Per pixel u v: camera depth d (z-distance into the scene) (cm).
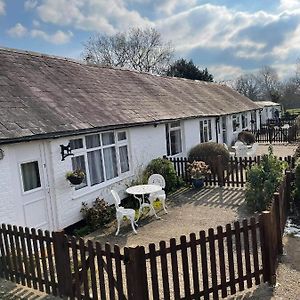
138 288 494
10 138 752
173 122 1620
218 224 955
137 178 1274
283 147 2508
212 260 559
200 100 2242
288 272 638
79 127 965
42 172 883
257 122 3581
